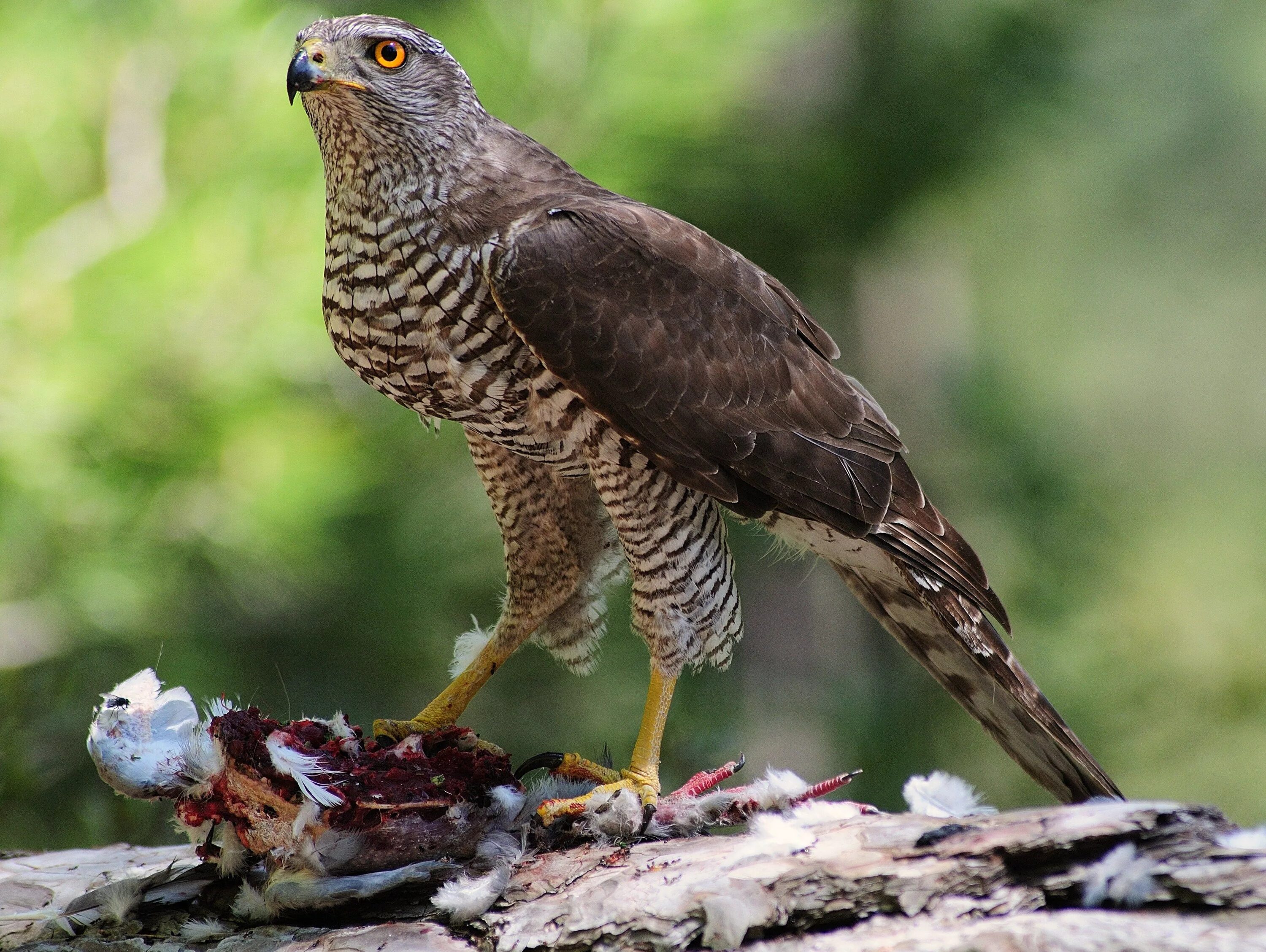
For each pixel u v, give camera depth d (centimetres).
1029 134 1391
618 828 527
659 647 614
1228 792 1361
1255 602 1484
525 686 1199
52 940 518
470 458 1148
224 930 512
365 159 596
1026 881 437
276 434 909
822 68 1418
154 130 874
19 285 820
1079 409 2406
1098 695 1368
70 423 824
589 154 968
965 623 637
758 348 623
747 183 1210
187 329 856
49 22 855
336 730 536
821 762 1460
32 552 869
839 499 622
